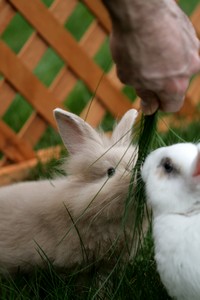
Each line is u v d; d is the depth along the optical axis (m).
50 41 5.45
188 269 3.07
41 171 5.13
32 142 5.57
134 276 3.79
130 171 3.69
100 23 5.68
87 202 3.76
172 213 3.22
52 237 3.93
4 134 5.46
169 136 4.88
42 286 3.88
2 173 5.37
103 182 3.77
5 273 4.08
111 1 2.68
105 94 5.82
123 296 3.62
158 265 3.21
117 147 3.94
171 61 2.79
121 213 3.71
